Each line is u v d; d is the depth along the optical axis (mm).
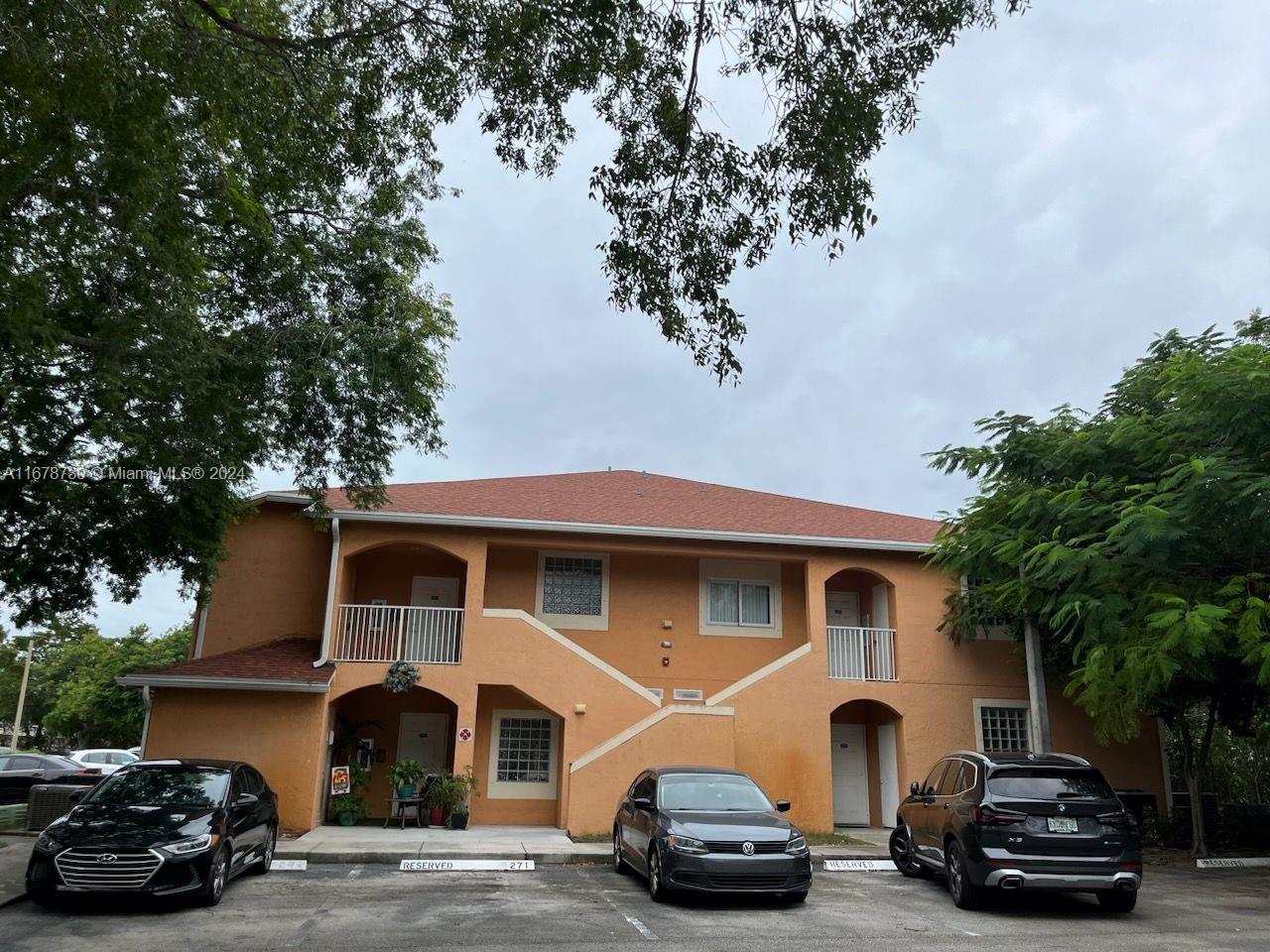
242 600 18406
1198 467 10734
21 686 46781
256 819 11500
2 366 11703
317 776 15867
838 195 7789
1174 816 17797
